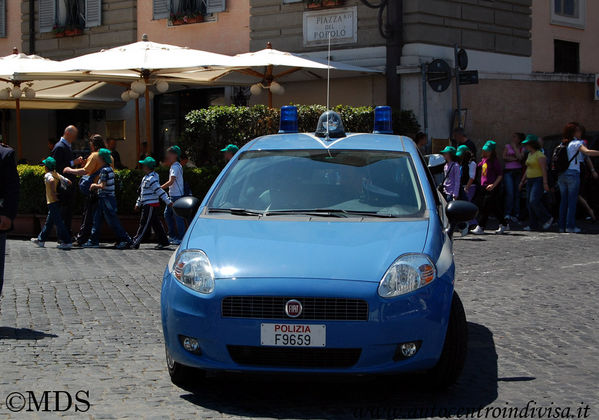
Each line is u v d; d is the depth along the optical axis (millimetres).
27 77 18406
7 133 28531
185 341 6047
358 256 6055
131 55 17875
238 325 5840
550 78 23781
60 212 15273
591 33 25688
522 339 8062
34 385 6453
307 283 5820
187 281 6074
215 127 17594
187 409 5887
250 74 19531
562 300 10000
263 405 6020
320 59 19969
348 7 21625
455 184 16141
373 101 21453
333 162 7414
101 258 14039
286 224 6590
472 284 11117
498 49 22688
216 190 7281
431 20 20906
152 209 15328
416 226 6523
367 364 5797
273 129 17688
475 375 6812
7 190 8430
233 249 6191
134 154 26047
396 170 7285
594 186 19922
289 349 5820
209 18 24281
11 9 28672
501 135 22703
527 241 15648
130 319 8992
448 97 21344
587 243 15273
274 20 22969
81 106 23312
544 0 24062
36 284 11250
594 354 7500
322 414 5812
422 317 5855
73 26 26984
